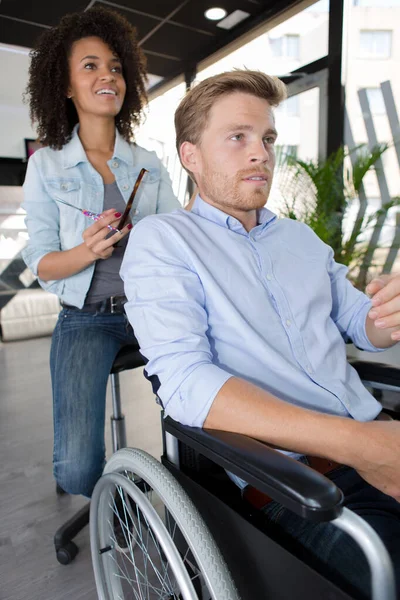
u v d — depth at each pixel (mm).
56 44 1203
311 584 535
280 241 924
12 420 2328
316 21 2914
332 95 2812
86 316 1255
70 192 1244
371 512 706
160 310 740
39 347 4012
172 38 3570
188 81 4117
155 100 4793
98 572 926
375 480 606
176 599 821
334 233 2600
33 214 1254
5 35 3402
